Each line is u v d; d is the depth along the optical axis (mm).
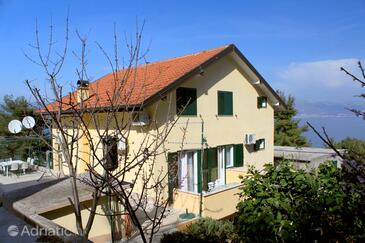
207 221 7758
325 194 3596
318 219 3383
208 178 13578
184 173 12672
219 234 7039
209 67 13891
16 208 6039
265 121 17312
